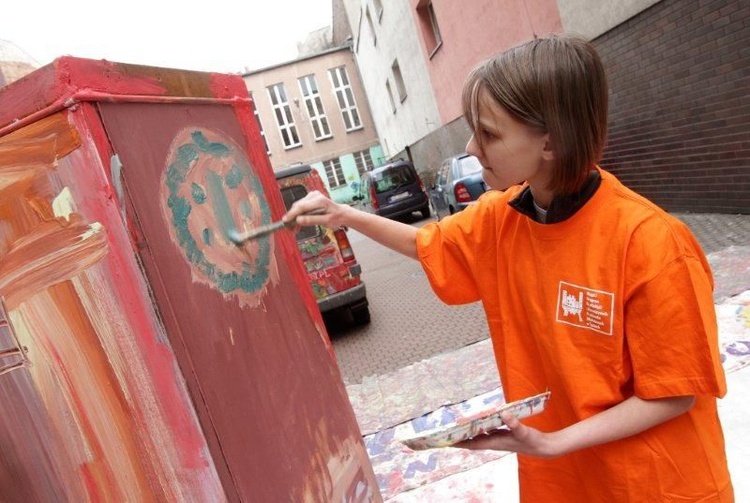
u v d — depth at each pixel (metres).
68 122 0.88
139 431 0.98
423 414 3.07
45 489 1.06
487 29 9.18
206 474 0.97
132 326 0.94
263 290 1.31
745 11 4.15
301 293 1.53
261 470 1.11
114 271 0.93
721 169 4.90
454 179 8.75
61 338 0.98
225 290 1.14
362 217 1.38
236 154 1.34
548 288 1.04
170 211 1.03
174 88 1.14
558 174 0.96
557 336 1.03
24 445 1.05
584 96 0.91
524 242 1.10
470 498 2.25
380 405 3.35
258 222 1.37
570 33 0.97
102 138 0.90
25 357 1.01
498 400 3.00
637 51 5.44
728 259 3.94
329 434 1.46
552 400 1.12
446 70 12.34
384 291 6.94
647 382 0.94
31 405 1.02
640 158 5.92
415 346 4.57
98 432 1.00
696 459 0.99
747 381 2.48
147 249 0.94
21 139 0.92
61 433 1.02
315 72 27.72
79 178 0.90
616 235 0.94
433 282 1.30
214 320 1.08
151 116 1.04
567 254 1.00
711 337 0.90
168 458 0.98
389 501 2.36
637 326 0.94
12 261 0.97
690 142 5.14
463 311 5.20
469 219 1.27
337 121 28.17
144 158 0.99
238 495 1.02
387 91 20.48
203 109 1.24
